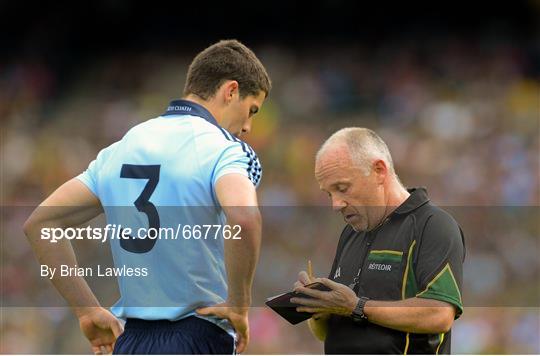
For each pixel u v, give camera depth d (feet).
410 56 240.32
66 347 102.89
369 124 203.41
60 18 270.87
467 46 243.60
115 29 272.72
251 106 36.58
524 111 194.39
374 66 236.22
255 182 34.04
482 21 262.67
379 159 36.45
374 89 220.84
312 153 179.83
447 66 230.48
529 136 178.60
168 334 33.40
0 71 252.83
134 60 263.08
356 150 36.37
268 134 191.72
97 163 35.73
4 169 187.83
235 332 34.12
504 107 198.59
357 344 35.76
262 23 278.05
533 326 97.71
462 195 163.32
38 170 190.29
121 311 34.45
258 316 89.04
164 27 276.00
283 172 174.91
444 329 34.19
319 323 37.96
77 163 194.49
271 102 210.79
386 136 190.49
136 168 34.09
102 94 240.32
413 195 36.47
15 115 223.10
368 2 273.33
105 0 272.10
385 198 36.73
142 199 33.71
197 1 277.64
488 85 214.90
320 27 273.95
